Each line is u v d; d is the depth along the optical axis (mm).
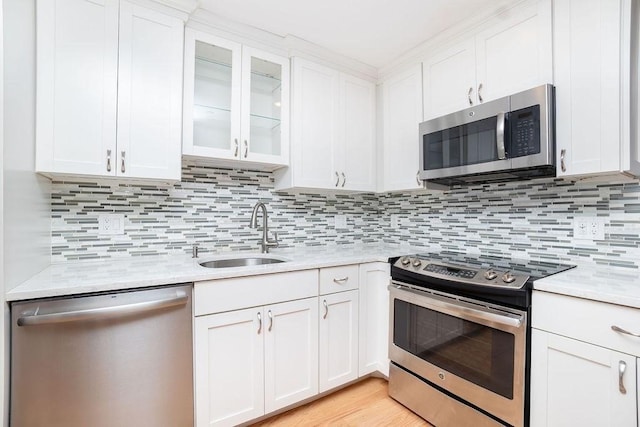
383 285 2021
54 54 1353
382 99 2426
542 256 1770
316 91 2154
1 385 1056
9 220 1093
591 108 1318
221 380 1484
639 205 1429
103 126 1453
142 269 1505
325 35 1970
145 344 1311
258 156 1957
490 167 1607
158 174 1588
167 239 1914
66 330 1179
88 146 1422
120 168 1491
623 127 1239
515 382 1304
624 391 1034
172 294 1362
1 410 1057
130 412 1287
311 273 1767
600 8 1293
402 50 2148
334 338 1863
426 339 1695
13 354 1103
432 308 1646
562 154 1406
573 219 1647
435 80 2008
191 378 1412
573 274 1379
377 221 2867
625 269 1462
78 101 1400
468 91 1806
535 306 1269
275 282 1636
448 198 2301
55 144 1353
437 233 2377
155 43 1579
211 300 1453
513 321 1283
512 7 1593
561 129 1408
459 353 1529
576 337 1149
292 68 2068
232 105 1862
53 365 1162
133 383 1292
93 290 1210
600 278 1298
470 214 2152
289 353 1690
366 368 1998
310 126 2127
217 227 2078
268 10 1721
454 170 1799
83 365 1207
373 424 1659
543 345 1242
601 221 1546
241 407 1538
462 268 1577
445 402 1585
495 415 1376
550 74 1447
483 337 1432
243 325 1545
